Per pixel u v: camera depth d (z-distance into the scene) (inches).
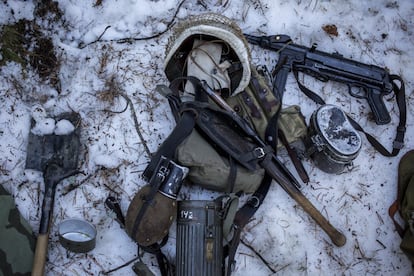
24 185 65.3
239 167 62.6
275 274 65.6
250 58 63.6
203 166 61.0
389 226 68.3
